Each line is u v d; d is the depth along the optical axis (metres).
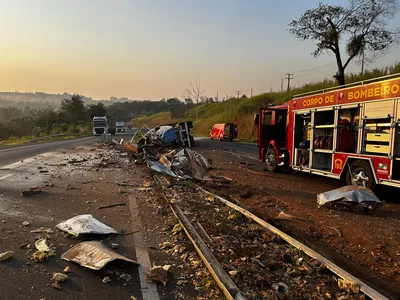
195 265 4.13
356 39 23.72
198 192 8.62
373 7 23.22
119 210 6.70
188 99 106.19
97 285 3.63
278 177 11.99
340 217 6.82
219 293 3.47
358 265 4.57
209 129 61.78
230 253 4.47
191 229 5.27
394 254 4.96
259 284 3.70
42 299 3.33
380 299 3.29
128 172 11.72
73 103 84.75
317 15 24.02
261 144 14.32
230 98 78.25
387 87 7.50
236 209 6.74
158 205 7.05
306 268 4.12
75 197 7.77
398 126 7.30
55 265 4.10
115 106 174.25
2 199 7.47
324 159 10.06
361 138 8.35
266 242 5.11
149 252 4.55
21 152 19.30
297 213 7.10
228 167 14.45
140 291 3.52
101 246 4.56
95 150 20.69
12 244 4.76
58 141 33.25
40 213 6.38
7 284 3.62
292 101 11.79
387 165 7.57
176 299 3.38
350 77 35.28
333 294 3.55
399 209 7.46
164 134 23.36
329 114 9.76
